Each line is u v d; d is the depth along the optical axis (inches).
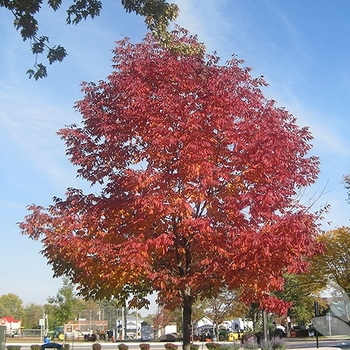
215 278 398.9
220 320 2118.6
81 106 438.6
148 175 384.5
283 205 398.9
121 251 362.0
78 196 424.8
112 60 458.6
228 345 1261.1
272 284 384.8
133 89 412.2
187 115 399.9
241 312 2025.1
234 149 397.1
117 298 454.0
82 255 370.0
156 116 401.1
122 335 2908.5
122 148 430.3
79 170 436.5
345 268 1301.7
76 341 2251.5
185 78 430.9
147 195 374.6
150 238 381.1
